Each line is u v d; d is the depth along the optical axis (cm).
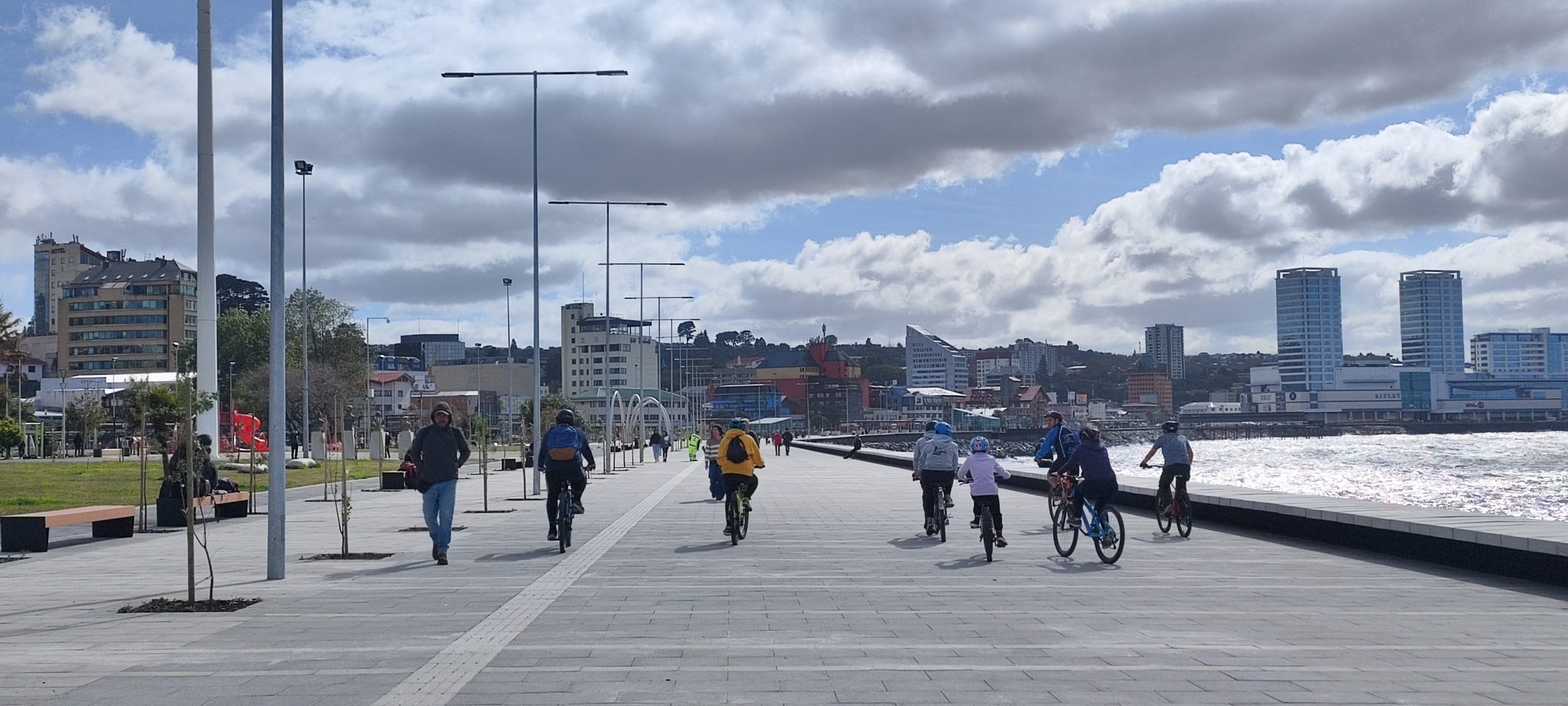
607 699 704
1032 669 787
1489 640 896
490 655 841
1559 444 17488
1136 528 1955
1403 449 16462
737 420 1739
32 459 6438
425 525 2092
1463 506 6438
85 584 1291
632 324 17112
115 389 9738
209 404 2103
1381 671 779
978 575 1312
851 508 2477
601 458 6788
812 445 10406
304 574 1357
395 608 1073
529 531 1938
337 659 830
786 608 1065
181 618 1026
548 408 10431
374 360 11681
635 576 1315
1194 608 1059
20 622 1014
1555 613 1029
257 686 746
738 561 1459
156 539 1878
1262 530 1850
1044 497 2820
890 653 846
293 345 10938
